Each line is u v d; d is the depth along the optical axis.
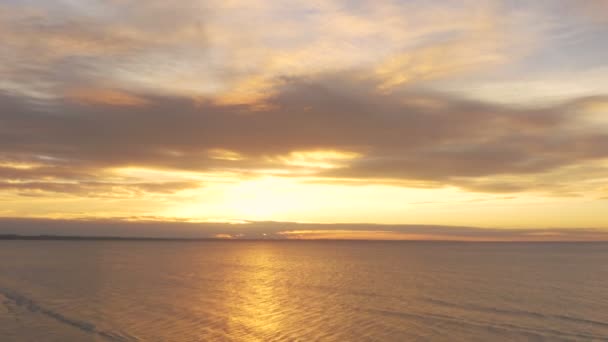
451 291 55.84
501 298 49.72
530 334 32.97
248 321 37.00
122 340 30.55
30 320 36.69
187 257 144.00
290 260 128.50
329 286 61.69
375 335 32.62
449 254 174.12
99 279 69.81
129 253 171.62
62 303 45.50
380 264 108.94
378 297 50.59
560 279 70.38
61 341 30.05
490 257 145.25
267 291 56.09
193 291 55.94
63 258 126.56
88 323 35.72
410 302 46.91
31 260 114.94
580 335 32.66
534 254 171.25
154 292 54.66
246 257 147.00
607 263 109.94
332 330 34.03
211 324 35.81
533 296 51.34
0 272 79.81
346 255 165.38
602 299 48.81
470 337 32.12
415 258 139.75
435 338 31.89
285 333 33.06
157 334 32.41
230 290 57.12
